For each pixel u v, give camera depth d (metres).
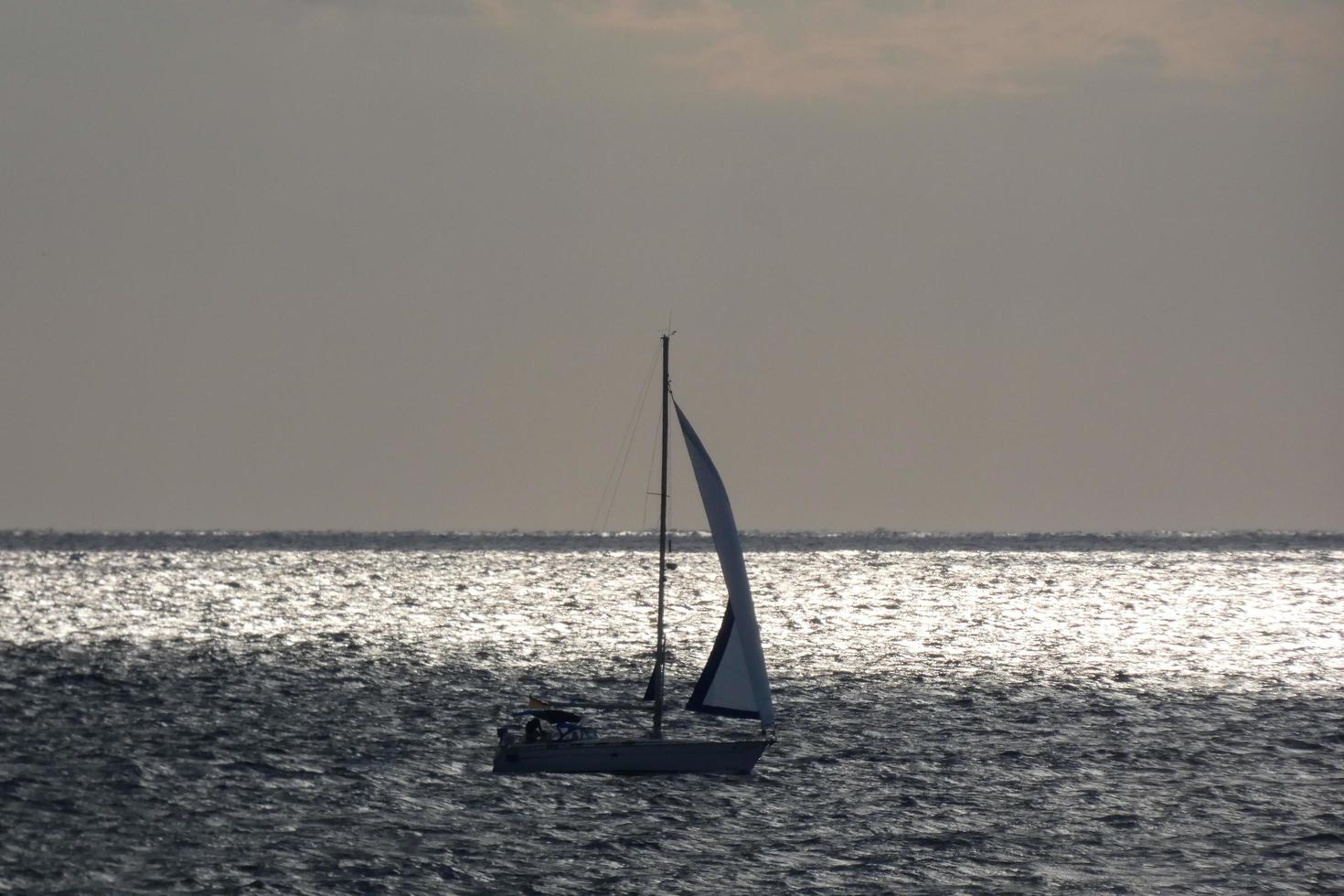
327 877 157.50
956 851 170.62
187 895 150.75
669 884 157.50
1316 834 178.25
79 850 164.38
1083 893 156.00
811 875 161.38
